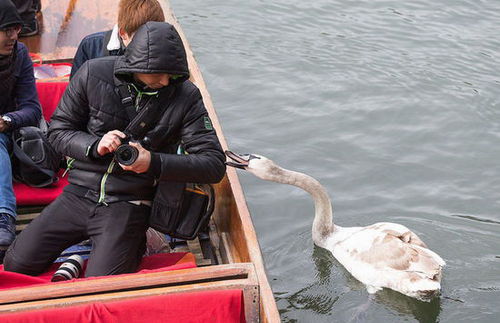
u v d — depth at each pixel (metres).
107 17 7.89
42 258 4.15
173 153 4.33
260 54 10.05
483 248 6.56
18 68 5.01
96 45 5.34
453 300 5.84
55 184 5.14
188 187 4.27
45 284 3.82
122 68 3.78
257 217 6.98
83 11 7.99
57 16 7.86
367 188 7.50
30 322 3.50
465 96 9.14
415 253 5.97
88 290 3.66
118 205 4.09
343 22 10.98
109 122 4.03
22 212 5.04
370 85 9.38
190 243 4.83
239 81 9.42
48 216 4.17
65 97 4.10
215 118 5.77
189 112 4.04
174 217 4.13
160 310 3.62
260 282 3.98
